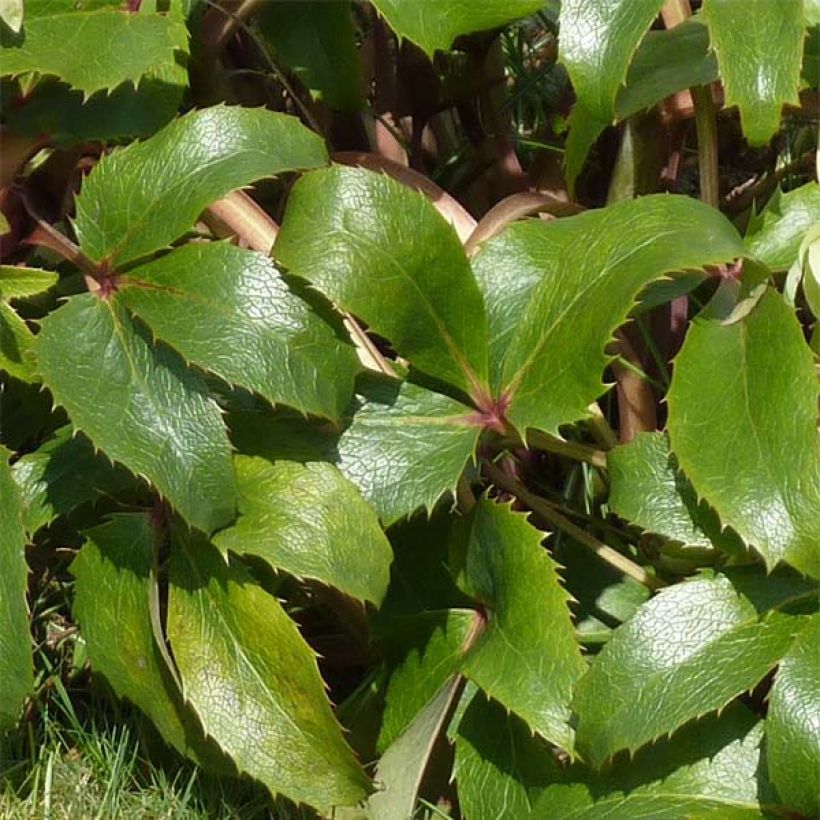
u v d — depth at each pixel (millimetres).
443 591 1083
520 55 1335
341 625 1186
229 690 1002
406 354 997
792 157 1253
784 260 1044
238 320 967
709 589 987
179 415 972
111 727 1139
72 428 1052
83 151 1093
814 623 976
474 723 1043
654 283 1053
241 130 986
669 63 1065
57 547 1187
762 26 1002
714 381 972
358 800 1004
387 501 999
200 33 1128
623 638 981
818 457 951
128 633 1021
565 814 1012
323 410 968
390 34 1249
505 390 1005
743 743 1009
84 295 986
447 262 995
